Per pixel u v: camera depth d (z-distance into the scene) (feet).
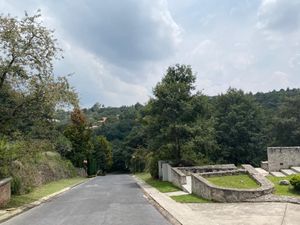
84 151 228.02
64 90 73.67
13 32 68.08
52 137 76.69
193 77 120.37
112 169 364.79
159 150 124.98
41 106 72.43
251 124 201.36
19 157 73.05
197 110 118.83
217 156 189.26
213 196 62.08
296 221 41.37
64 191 101.55
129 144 337.52
